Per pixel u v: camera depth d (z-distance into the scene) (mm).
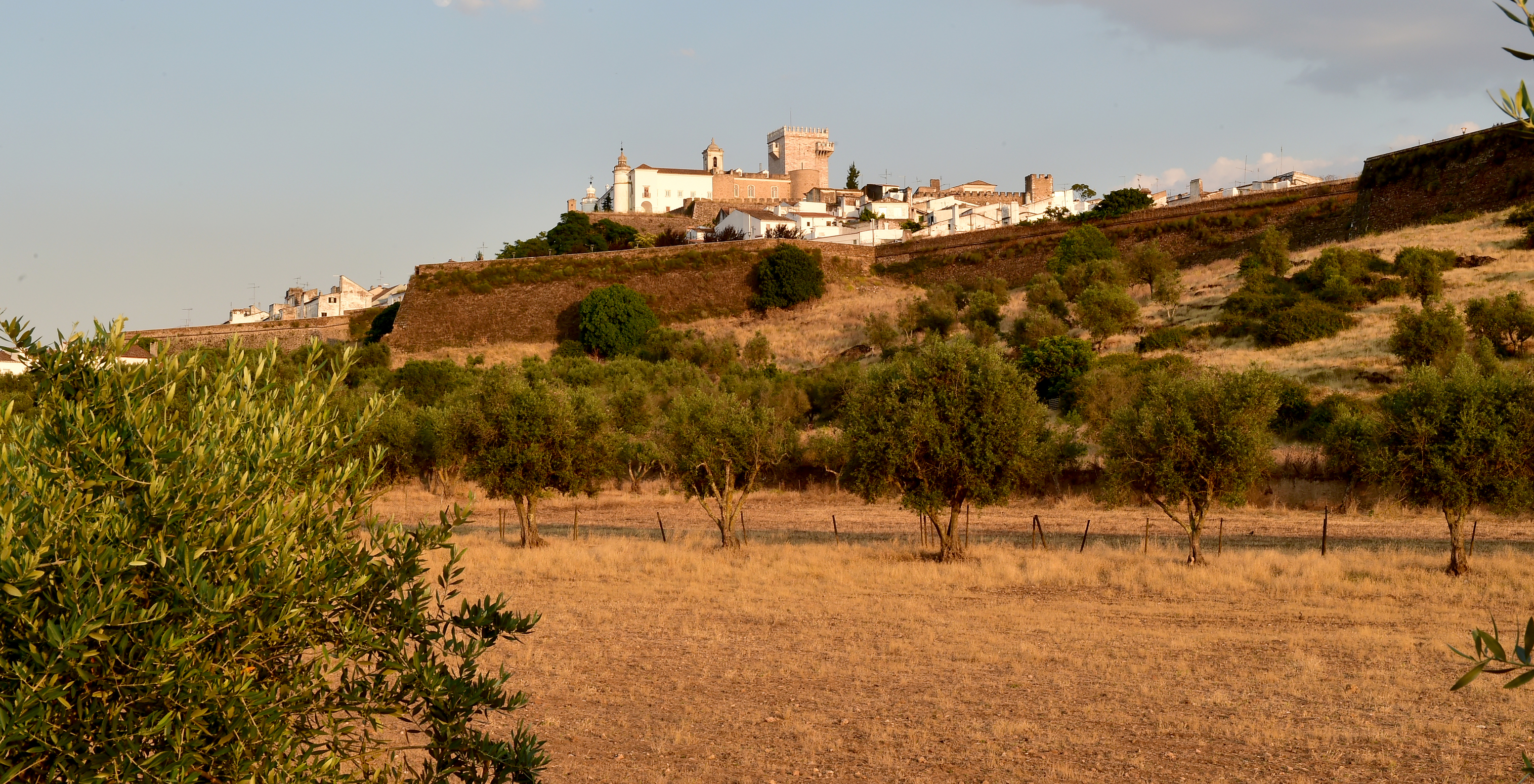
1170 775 9922
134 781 4676
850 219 139750
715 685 14258
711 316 101375
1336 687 13539
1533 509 23094
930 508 27281
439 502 47500
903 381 28641
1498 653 2877
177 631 4691
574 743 11461
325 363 6000
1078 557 27234
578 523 40500
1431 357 49125
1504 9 2600
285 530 5117
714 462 31906
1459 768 9867
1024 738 11352
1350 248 75438
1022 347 66000
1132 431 27938
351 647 5523
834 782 9930
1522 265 62812
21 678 4305
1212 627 18188
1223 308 68500
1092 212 110438
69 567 4457
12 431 4984
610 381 72750
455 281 101875
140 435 4953
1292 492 39188
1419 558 25500
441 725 5750
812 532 37094
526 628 6090
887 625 18781
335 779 5383
